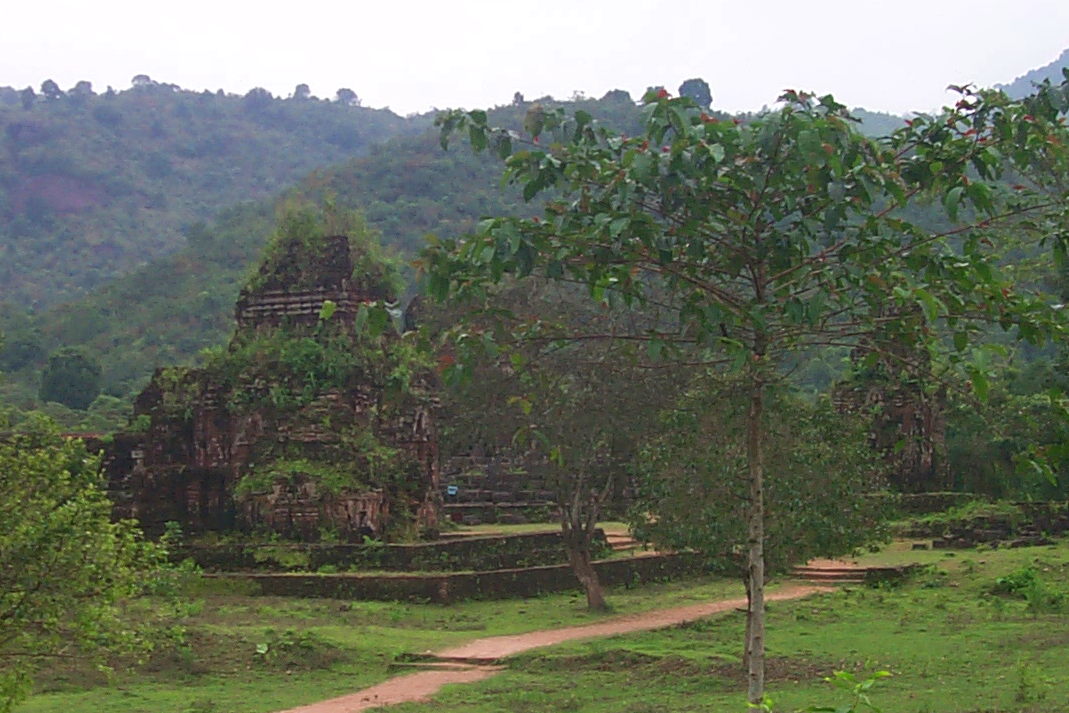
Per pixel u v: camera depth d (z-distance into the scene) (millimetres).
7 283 100188
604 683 17766
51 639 10734
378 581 26188
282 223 31906
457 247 8117
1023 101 8062
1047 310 8148
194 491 29422
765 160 7926
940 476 41219
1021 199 8453
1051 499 38688
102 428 47812
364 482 28938
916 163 8273
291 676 18328
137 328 71250
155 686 17172
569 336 9055
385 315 8305
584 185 8188
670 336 8867
